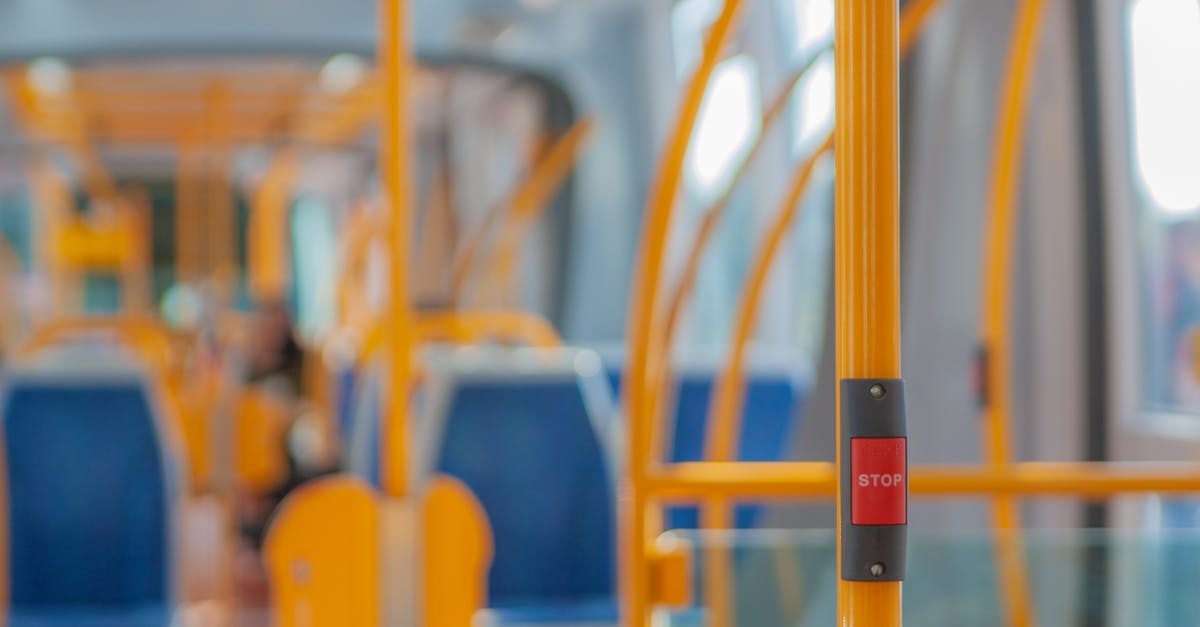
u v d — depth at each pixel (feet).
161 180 40.47
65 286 35.09
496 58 21.88
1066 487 5.36
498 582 9.72
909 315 10.07
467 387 9.74
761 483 5.25
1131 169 9.39
